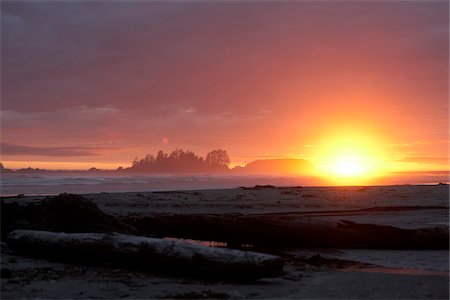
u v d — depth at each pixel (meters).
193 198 22.16
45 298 6.10
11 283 6.94
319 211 16.98
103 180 53.84
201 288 6.93
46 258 9.50
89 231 10.83
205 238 12.80
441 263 9.57
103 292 6.50
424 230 11.35
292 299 6.23
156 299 6.16
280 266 7.31
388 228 11.44
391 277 7.75
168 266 7.92
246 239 12.30
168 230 13.16
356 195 23.53
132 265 8.38
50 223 11.08
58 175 68.94
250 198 22.22
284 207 18.56
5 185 42.41
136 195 23.36
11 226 11.30
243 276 7.30
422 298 6.24
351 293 6.56
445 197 22.14
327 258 10.29
